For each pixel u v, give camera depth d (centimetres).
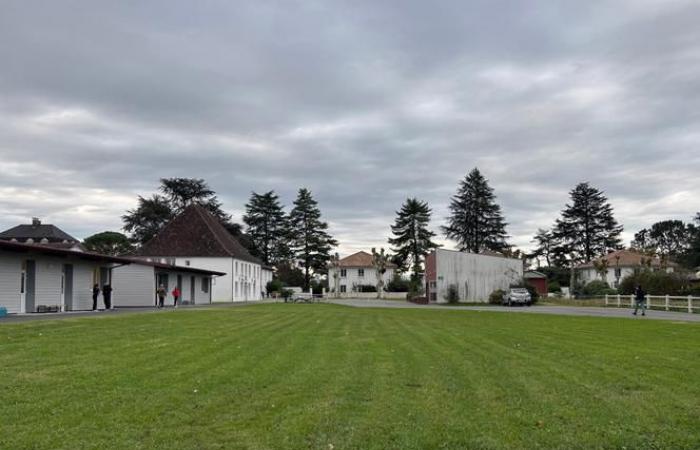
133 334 1955
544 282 9106
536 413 908
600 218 10894
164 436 771
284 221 11644
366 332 2245
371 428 820
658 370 1303
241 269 8006
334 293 10762
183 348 1603
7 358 1344
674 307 4441
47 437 754
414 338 2016
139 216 9425
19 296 3125
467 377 1206
